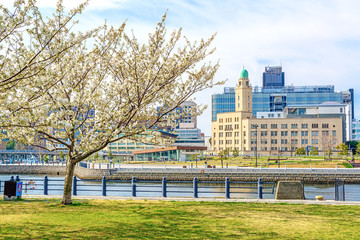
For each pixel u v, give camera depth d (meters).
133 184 31.14
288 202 27.75
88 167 94.44
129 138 24.16
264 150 197.12
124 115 23.23
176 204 26.44
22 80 17.48
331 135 191.25
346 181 77.06
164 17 22.75
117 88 23.11
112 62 24.30
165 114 24.98
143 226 18.95
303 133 195.12
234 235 17.11
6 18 16.05
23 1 16.23
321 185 72.81
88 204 26.16
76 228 18.42
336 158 130.12
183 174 83.75
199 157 140.00
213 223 19.75
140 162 137.75
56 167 117.94
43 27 17.39
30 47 18.56
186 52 23.91
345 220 20.69
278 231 17.94
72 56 23.11
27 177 96.62
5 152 199.12
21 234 17.06
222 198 30.08
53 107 18.38
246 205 26.02
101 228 18.44
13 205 25.62
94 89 23.34
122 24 23.03
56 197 30.50
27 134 24.11
